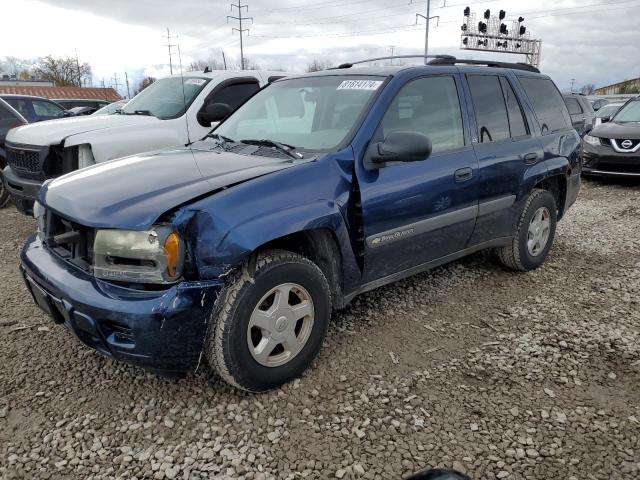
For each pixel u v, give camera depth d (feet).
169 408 9.05
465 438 8.29
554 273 15.80
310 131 11.53
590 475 7.52
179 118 20.54
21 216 23.22
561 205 16.94
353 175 10.33
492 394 9.45
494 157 13.32
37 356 10.73
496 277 15.39
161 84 23.77
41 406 9.09
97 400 9.27
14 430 8.47
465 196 12.53
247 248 8.41
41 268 9.37
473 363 10.53
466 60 14.06
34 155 17.92
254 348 9.01
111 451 8.01
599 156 30.86
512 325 12.25
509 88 14.61
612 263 16.71
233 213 8.50
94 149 17.60
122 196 8.78
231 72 22.77
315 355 10.01
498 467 7.68
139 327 7.94
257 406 9.09
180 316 8.04
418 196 11.33
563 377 9.99
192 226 8.14
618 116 34.35
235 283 8.59
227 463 7.75
